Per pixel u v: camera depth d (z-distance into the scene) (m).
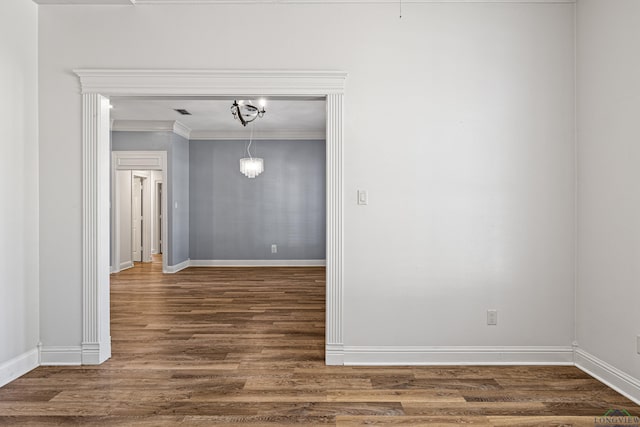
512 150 3.44
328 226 3.42
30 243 3.30
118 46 3.41
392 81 3.43
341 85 3.40
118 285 7.00
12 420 2.51
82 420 2.51
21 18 3.19
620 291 2.91
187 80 3.41
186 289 6.66
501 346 3.45
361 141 3.43
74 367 3.34
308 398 2.81
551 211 3.44
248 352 3.72
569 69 3.42
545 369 3.33
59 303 3.40
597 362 3.14
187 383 3.04
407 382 3.07
